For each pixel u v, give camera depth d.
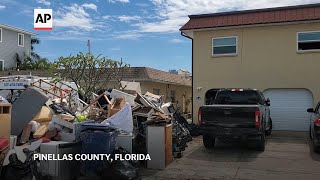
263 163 9.88
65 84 14.60
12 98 13.38
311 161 10.14
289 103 17.89
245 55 18.44
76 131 8.41
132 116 10.09
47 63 35.00
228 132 11.07
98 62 15.77
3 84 14.83
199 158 10.59
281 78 17.84
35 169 6.73
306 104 17.61
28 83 14.47
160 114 10.39
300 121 17.66
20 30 35.44
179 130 11.44
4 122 7.27
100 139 7.83
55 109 10.18
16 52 35.47
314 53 17.34
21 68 34.41
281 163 9.88
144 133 9.77
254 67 18.30
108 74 17.30
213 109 11.33
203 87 19.14
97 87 17.12
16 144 7.92
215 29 18.91
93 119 10.23
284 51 17.83
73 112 10.97
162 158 9.20
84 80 15.67
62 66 15.61
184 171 8.99
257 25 18.06
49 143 7.57
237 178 8.30
